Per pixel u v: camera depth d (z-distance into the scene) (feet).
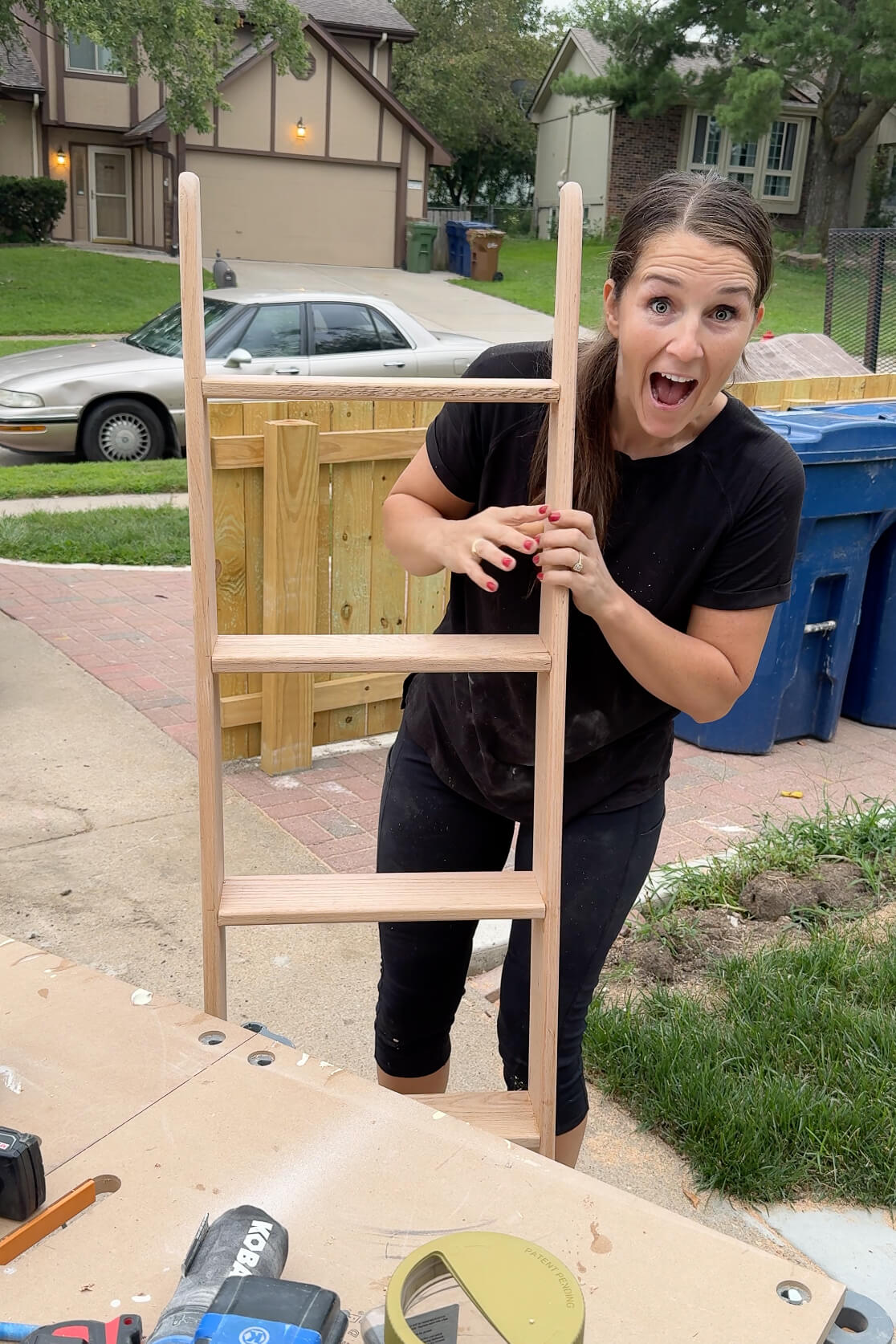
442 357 33.58
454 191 148.87
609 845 6.60
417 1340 3.29
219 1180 4.47
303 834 13.24
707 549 6.05
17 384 32.14
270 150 86.28
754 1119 8.51
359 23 92.89
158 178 89.92
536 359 6.20
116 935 11.05
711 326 5.29
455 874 6.41
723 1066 9.22
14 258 79.92
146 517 27.07
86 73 88.79
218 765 5.86
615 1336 3.87
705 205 5.24
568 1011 6.65
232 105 84.12
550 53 143.64
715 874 12.41
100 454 33.19
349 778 14.89
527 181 147.84
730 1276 4.15
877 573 17.19
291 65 71.61
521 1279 3.51
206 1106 4.87
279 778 14.80
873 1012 9.93
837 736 17.48
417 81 125.49
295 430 13.44
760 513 5.98
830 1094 8.96
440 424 6.47
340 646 5.91
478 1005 10.69
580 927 6.52
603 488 5.90
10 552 24.18
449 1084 9.45
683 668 5.85
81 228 93.76
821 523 15.49
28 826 13.05
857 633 17.70
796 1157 8.42
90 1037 5.30
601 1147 8.68
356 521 15.14
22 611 20.63
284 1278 4.01
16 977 5.75
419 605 16.06
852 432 15.01
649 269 5.27
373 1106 4.93
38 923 11.15
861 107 99.45
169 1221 4.26
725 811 14.58
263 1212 4.19
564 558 5.45
